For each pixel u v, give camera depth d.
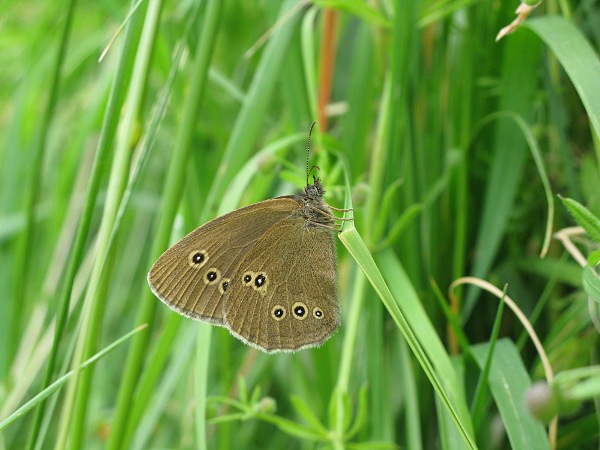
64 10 0.22
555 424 0.17
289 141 0.19
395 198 0.19
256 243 0.18
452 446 0.17
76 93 0.24
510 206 0.19
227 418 0.18
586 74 0.16
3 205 0.23
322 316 0.18
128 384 0.18
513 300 0.19
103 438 0.22
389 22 0.18
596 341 0.18
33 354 0.22
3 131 0.25
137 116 0.17
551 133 0.19
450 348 0.19
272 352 0.18
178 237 0.20
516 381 0.17
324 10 0.20
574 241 0.19
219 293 0.18
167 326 0.18
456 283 0.18
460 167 0.19
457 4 0.18
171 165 0.18
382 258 0.18
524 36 0.18
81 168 0.22
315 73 0.19
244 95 0.21
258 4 0.22
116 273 0.23
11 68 0.25
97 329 0.18
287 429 0.18
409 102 0.19
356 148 0.20
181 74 0.20
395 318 0.15
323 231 0.18
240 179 0.19
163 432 0.22
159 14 0.17
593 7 0.19
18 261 0.21
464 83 0.19
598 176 0.18
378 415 0.18
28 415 0.23
